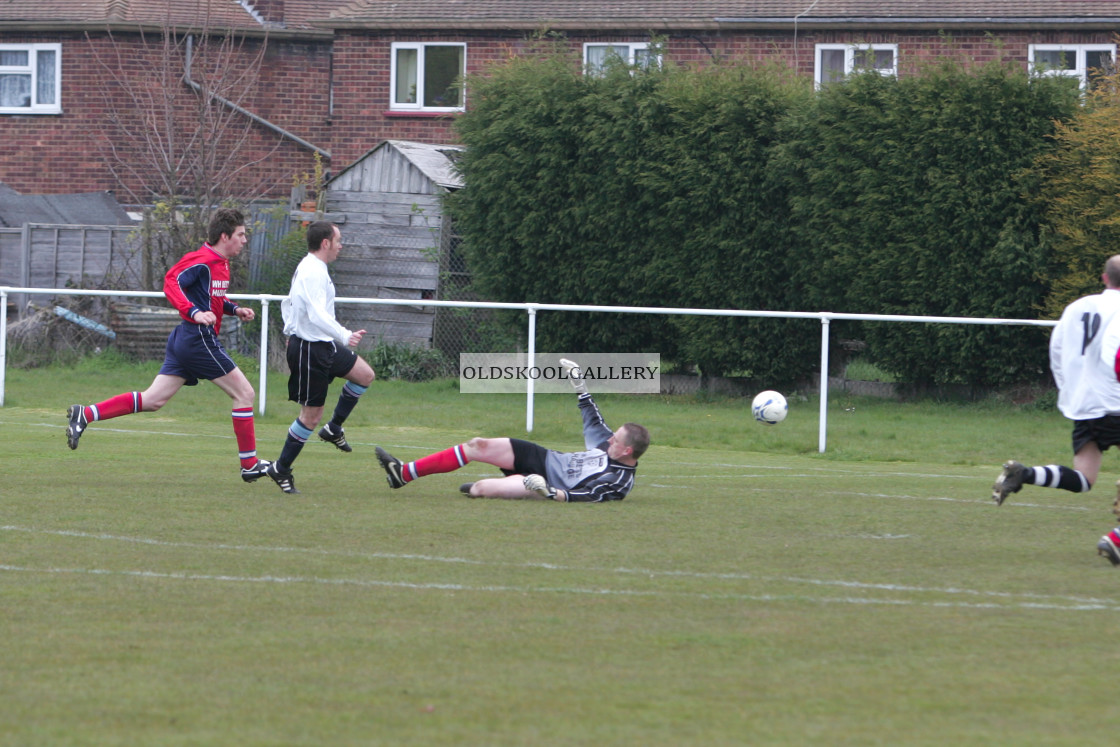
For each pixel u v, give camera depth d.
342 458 40.97
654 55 71.50
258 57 98.75
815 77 91.50
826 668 16.92
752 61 71.19
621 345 71.44
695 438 50.53
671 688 15.96
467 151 73.88
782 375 68.38
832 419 58.75
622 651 17.64
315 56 102.38
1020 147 61.88
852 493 34.72
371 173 84.31
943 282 63.09
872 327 65.06
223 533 25.95
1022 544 26.56
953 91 62.91
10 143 101.00
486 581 21.95
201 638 17.98
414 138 98.81
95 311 78.50
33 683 15.78
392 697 15.45
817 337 67.50
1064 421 58.09
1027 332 62.81
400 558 23.77
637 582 22.08
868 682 16.31
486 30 96.69
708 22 92.06
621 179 68.81
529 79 71.25
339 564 23.16
